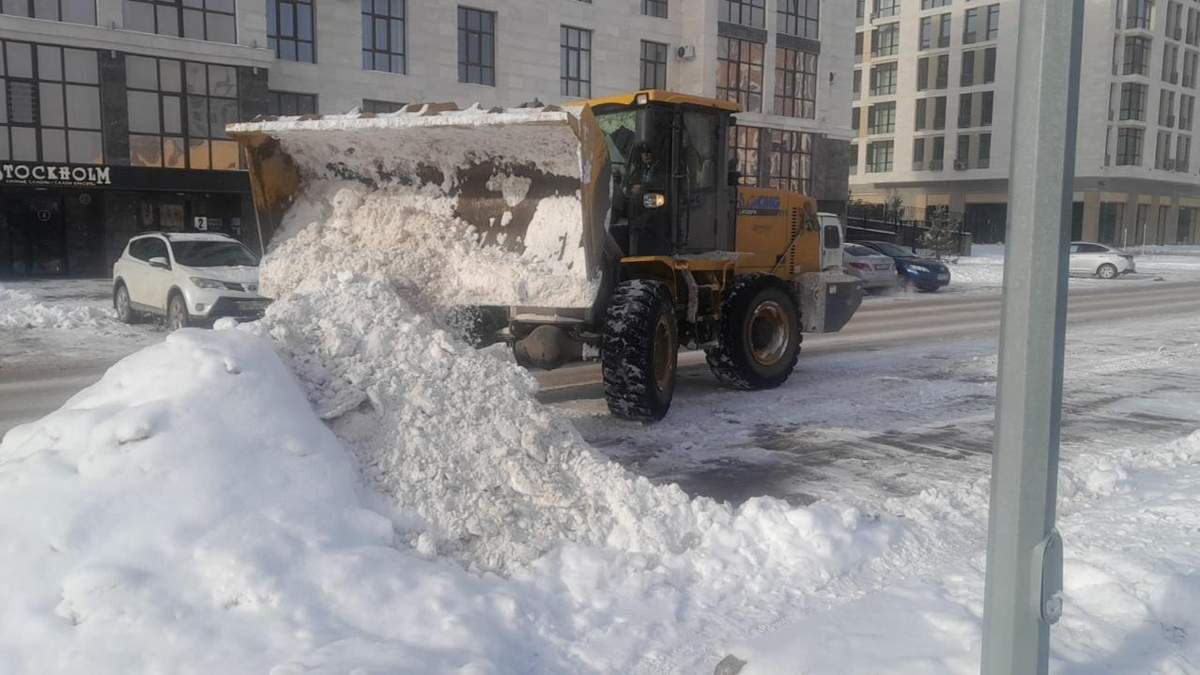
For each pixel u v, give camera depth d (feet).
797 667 10.73
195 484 11.57
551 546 13.33
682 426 24.67
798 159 128.26
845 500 17.53
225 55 78.64
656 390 24.02
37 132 73.05
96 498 11.18
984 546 15.17
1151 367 35.83
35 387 31.04
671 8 113.60
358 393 14.35
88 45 73.31
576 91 106.22
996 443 8.49
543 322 21.99
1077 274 109.29
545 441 14.93
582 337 24.13
